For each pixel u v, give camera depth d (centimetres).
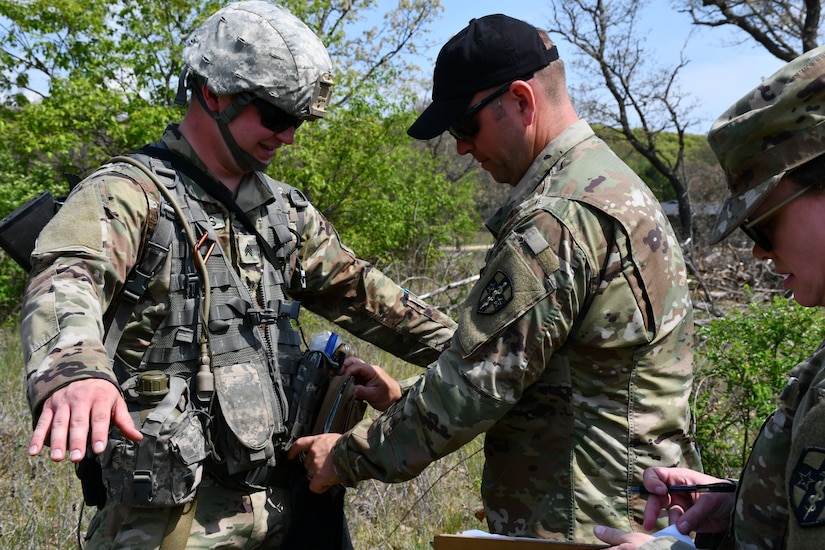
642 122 2130
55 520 319
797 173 115
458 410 170
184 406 187
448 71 184
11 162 948
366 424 189
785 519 127
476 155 195
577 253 166
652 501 164
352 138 1049
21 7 941
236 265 202
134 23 946
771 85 118
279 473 209
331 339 221
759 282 912
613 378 173
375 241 1132
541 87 182
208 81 195
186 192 196
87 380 143
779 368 371
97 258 171
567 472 176
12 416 435
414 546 325
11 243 191
